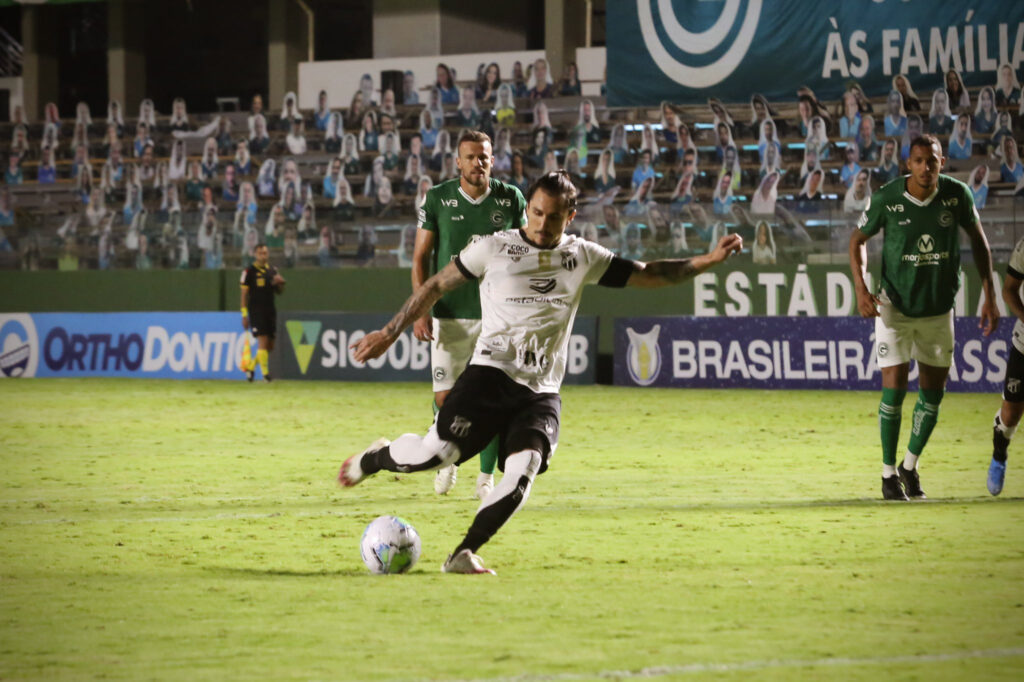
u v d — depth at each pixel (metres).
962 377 43.88
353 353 13.45
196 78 90.25
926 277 19.53
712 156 55.25
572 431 32.41
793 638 10.58
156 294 59.75
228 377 52.97
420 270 20.89
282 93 78.19
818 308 49.16
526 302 13.21
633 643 10.41
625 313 51.56
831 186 53.00
